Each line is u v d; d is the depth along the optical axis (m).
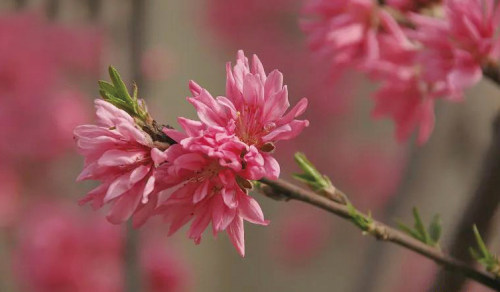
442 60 1.10
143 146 1.00
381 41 1.15
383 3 1.16
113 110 1.00
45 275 1.66
